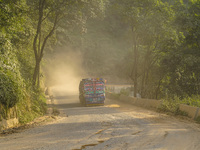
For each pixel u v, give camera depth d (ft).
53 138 31.53
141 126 41.63
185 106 58.80
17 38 73.67
